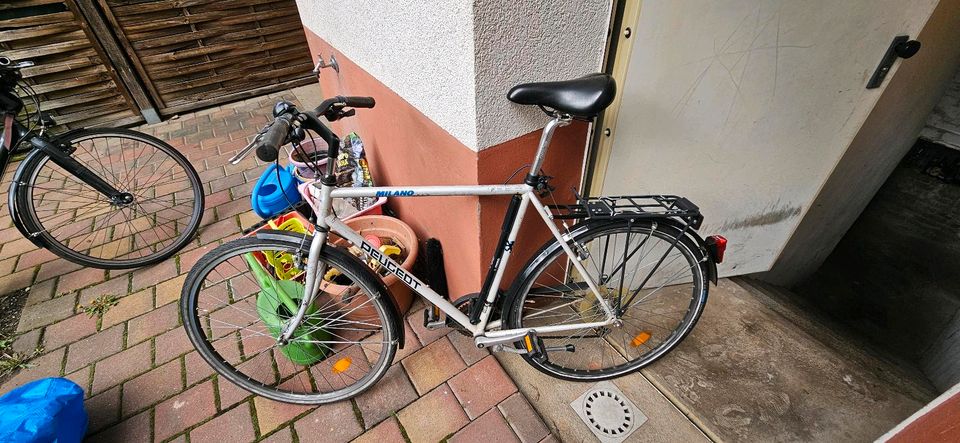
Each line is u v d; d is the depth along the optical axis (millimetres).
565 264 1772
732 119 1529
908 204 2971
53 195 2848
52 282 2166
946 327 2531
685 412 1534
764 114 1540
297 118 971
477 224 1387
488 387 1611
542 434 1466
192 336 1397
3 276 2213
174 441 1486
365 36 1624
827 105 1563
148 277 2197
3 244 2449
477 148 1188
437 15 1062
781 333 1842
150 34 3521
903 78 1622
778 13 1280
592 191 1595
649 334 1796
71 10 3158
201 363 1746
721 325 1888
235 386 1655
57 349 1822
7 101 1848
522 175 1360
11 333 1897
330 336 1773
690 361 1711
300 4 2471
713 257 1368
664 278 2008
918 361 2543
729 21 1268
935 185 2797
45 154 1932
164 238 2480
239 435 1497
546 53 1137
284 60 4234
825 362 1714
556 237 1264
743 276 2449
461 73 1077
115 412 1572
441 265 1785
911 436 879
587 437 1466
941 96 2586
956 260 2742
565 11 1092
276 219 1813
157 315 1975
